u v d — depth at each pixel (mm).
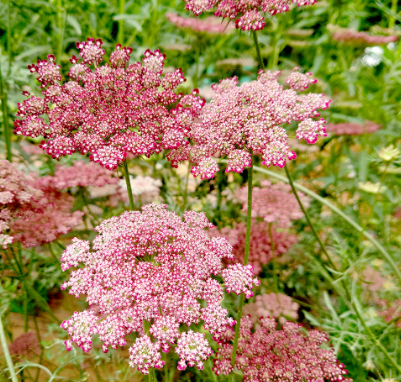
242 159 162
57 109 188
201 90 326
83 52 198
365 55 330
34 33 360
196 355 141
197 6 188
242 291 160
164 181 335
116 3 367
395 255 268
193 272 164
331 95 315
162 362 140
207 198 331
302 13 344
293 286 294
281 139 162
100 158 168
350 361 256
